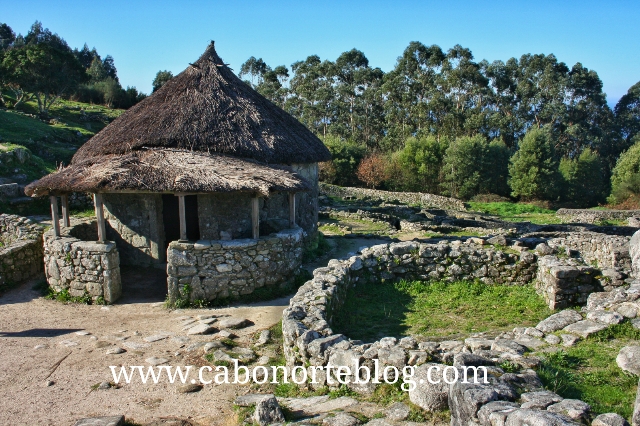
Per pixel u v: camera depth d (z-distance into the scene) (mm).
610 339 5836
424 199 41250
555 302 8656
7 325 9617
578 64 74188
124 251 13984
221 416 5707
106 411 5980
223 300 10828
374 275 10539
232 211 13211
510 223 24203
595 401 4289
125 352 8031
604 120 71750
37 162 26875
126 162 11750
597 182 49844
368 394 5367
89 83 78750
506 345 5598
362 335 7695
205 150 12898
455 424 4227
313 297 7820
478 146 50156
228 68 15641
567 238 15062
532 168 47219
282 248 11594
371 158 53406
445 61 70750
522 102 70188
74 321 9828
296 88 78125
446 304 9242
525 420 3422
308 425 4625
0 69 48938
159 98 14289
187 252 10680
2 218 16781
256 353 7754
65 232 12516
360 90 77625
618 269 8852
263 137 13727
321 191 44344
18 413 5992
